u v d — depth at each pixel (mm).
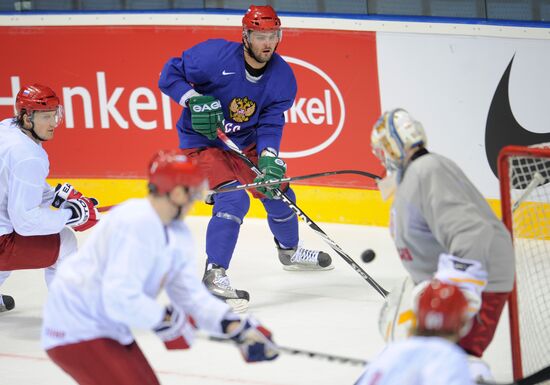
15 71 24062
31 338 15836
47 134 15570
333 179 22141
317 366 14102
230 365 14305
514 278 11125
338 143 21938
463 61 20484
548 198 17859
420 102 21016
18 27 23875
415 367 8039
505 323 15555
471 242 10359
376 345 14898
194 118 16766
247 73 17094
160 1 23062
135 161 23547
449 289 8586
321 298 17469
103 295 9578
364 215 21953
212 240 17109
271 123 17594
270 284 18469
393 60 21094
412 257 11078
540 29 19734
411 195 10688
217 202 17297
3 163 15273
